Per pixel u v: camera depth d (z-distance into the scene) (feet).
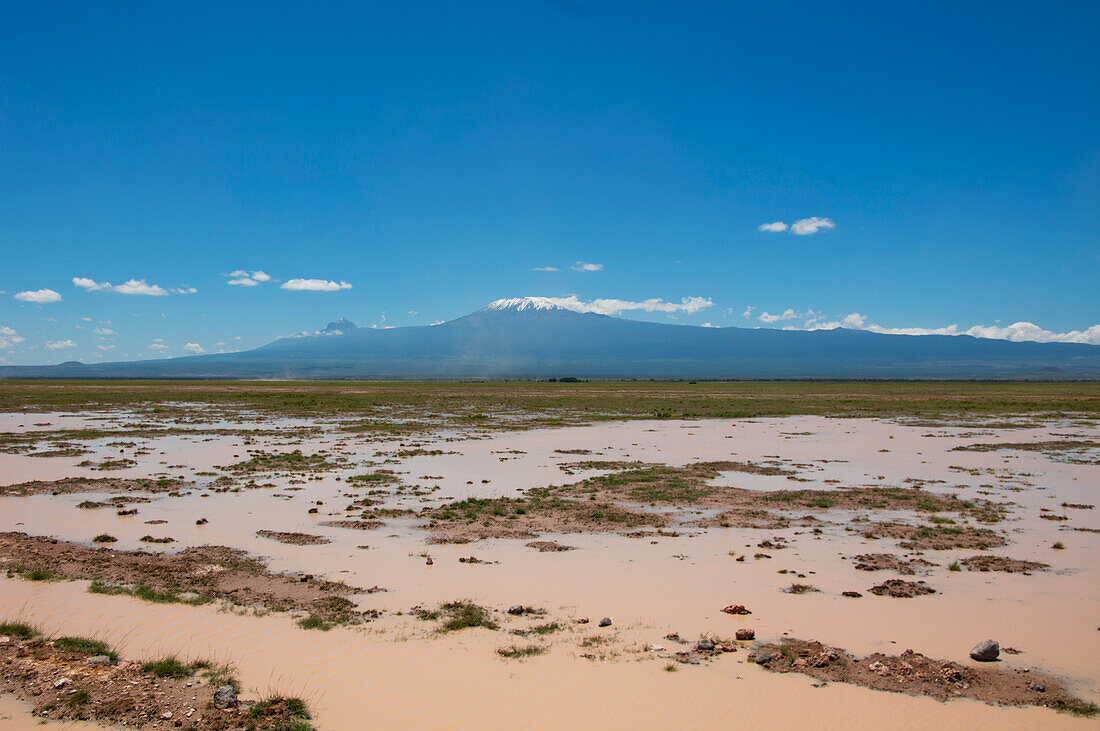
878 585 51.06
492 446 142.51
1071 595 49.29
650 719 31.68
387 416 222.28
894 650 39.73
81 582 50.70
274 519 72.69
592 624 43.24
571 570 54.75
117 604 46.19
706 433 172.35
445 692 34.17
